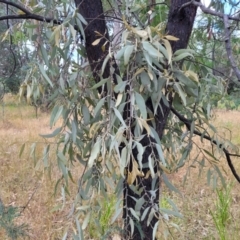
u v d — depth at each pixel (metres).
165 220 1.34
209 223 3.22
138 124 1.15
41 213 3.27
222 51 2.07
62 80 1.46
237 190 4.01
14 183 4.26
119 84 1.17
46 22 1.41
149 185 1.49
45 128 7.38
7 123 7.66
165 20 1.88
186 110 1.75
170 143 1.86
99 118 1.42
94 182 1.46
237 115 8.25
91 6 1.45
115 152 1.19
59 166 1.48
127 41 1.18
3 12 2.33
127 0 1.57
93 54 1.47
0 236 2.64
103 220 2.70
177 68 1.27
